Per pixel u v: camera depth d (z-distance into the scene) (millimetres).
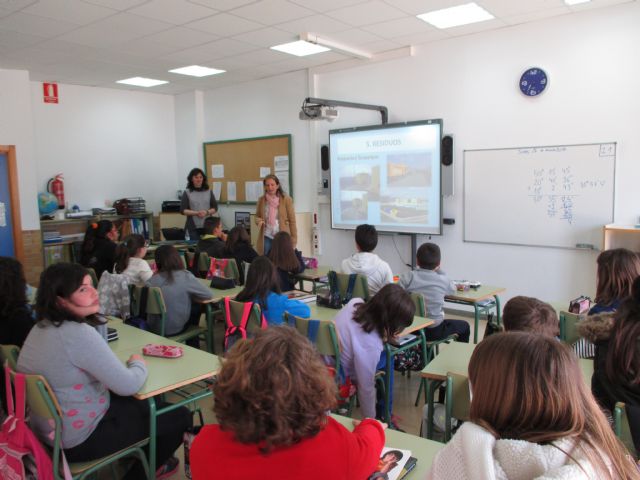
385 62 5941
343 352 2736
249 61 6238
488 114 5215
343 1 4137
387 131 5906
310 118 5711
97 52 5609
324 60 6254
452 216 5613
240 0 4066
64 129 7371
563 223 4863
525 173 5043
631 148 4430
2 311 2332
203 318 4777
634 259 2381
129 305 3672
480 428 932
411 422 3193
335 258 6789
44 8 4176
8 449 1807
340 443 1034
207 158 8305
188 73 6891
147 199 8398
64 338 1874
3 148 6211
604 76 4504
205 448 1016
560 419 892
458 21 4805
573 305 3078
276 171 7348
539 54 4828
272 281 3158
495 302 4328
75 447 1938
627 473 899
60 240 7066
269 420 923
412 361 3354
